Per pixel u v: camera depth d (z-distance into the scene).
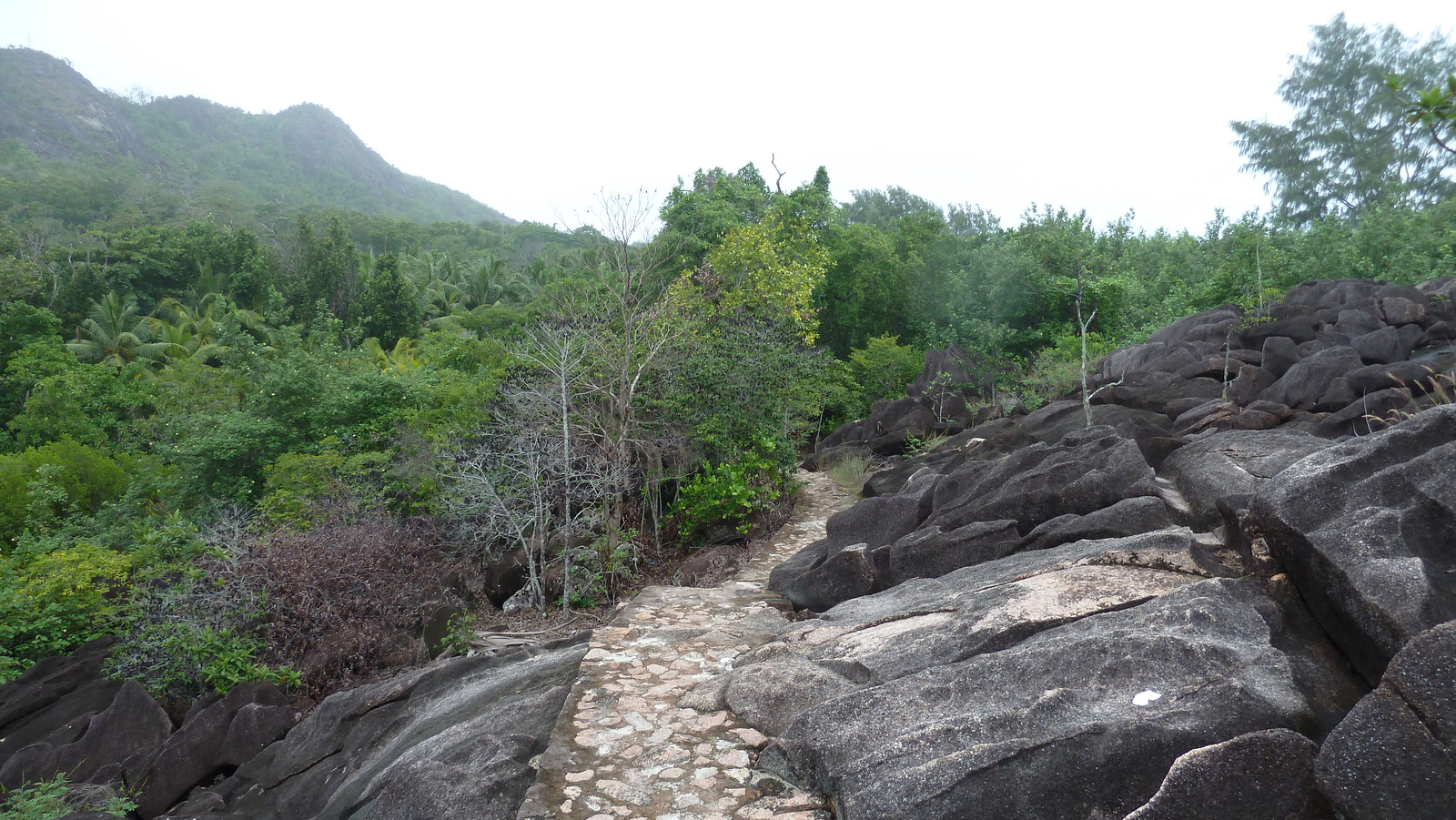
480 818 4.10
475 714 5.55
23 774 7.15
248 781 6.46
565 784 4.27
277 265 50.50
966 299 24.97
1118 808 3.13
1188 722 3.22
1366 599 3.45
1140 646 3.77
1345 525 3.86
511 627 8.90
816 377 15.26
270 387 16.52
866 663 4.92
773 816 3.88
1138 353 16.17
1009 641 4.50
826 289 25.64
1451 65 32.16
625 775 4.33
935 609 5.55
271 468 15.05
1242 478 6.21
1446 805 2.53
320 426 16.00
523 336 15.83
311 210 95.44
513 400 11.84
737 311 14.64
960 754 3.46
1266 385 12.45
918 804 3.35
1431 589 3.38
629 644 6.46
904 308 26.67
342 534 10.41
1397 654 2.90
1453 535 3.67
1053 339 22.67
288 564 9.23
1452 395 9.54
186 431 18.00
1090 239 24.69
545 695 5.45
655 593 8.34
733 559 10.43
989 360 21.98
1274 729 3.07
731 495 11.70
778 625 7.03
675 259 20.92
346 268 50.22
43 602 10.68
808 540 11.25
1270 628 3.91
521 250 82.81
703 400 12.34
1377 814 2.61
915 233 27.89
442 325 42.44
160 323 38.12
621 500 11.28
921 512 8.54
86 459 18.70
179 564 9.60
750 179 27.92
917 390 21.27
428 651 8.51
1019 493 7.25
